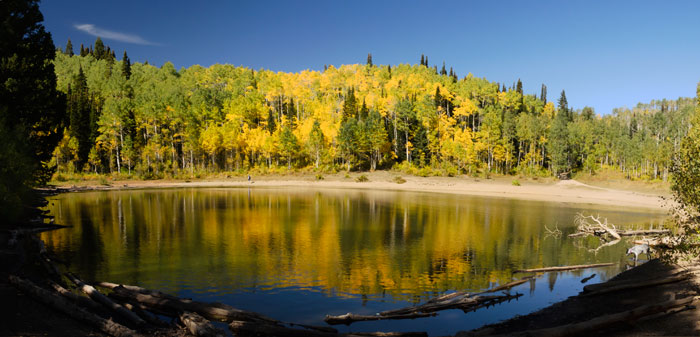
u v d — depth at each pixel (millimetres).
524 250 22953
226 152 100938
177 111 96812
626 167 103375
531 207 45062
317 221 33188
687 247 12805
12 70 22188
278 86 132375
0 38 21469
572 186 73000
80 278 16062
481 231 29078
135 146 90625
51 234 25969
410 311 12977
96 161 86188
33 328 9219
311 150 95562
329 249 22562
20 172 21234
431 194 62500
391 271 18125
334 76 161875
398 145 104938
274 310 13156
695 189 12305
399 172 91938
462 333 10516
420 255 21391
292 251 21938
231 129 96125
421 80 142000
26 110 24219
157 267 18203
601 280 16703
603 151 114250
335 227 30219
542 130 105188
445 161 93375
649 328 10234
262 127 112000
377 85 152125
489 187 72750
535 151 108250
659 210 43281
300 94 132000
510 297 14633
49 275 15492
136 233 26781
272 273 17531
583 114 164375
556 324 11805
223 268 18234
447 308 13406
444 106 130250
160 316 11805
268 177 90375
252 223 31828
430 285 16125
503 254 21859
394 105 108625
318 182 84688
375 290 15414
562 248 23625
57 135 29406
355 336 10461
